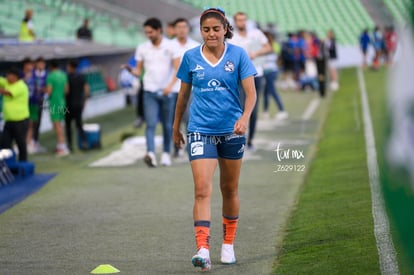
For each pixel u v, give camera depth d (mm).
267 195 13117
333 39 39312
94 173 16188
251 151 18688
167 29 19266
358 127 21734
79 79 20641
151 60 16219
